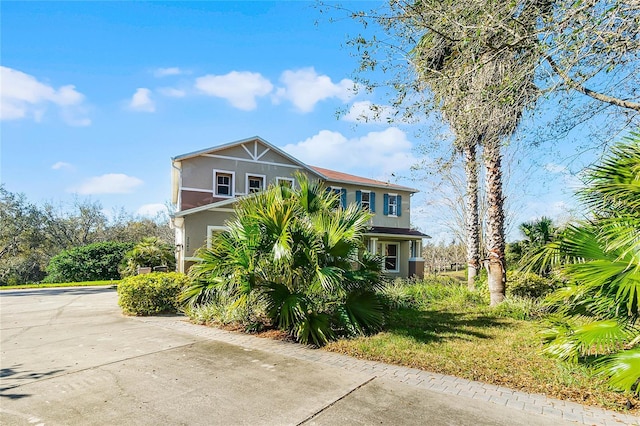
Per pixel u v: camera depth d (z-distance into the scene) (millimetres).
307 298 6801
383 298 8562
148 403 3914
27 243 34781
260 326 7586
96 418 3551
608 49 3893
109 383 4500
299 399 4039
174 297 9688
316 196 7855
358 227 7363
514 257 14570
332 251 6941
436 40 5371
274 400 4008
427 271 31188
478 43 4594
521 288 10672
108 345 6383
